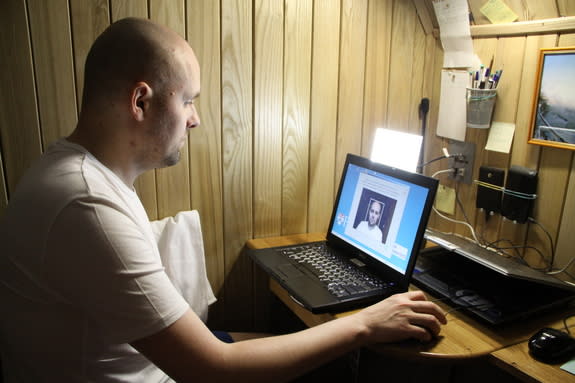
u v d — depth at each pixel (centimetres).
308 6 143
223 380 73
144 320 69
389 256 117
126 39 76
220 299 152
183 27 129
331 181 160
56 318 73
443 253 131
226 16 133
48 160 76
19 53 114
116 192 76
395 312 91
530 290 110
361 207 132
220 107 138
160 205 136
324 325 85
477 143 145
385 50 157
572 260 120
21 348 76
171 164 89
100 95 77
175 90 80
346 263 127
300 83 147
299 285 111
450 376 124
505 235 138
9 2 111
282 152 150
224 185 143
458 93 148
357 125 159
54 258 68
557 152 121
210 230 144
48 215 68
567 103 116
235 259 150
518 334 97
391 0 153
